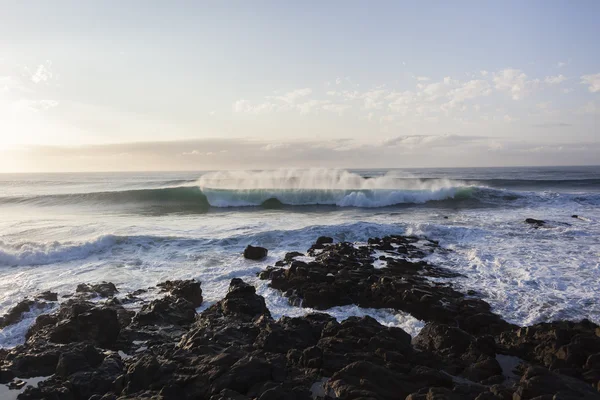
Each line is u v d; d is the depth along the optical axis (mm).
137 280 14633
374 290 12406
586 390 6793
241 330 9406
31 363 8312
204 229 22078
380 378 7371
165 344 9375
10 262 16641
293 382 7457
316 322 10125
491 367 8117
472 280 13820
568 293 12430
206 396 7078
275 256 17359
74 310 10141
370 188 36500
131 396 7102
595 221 23656
